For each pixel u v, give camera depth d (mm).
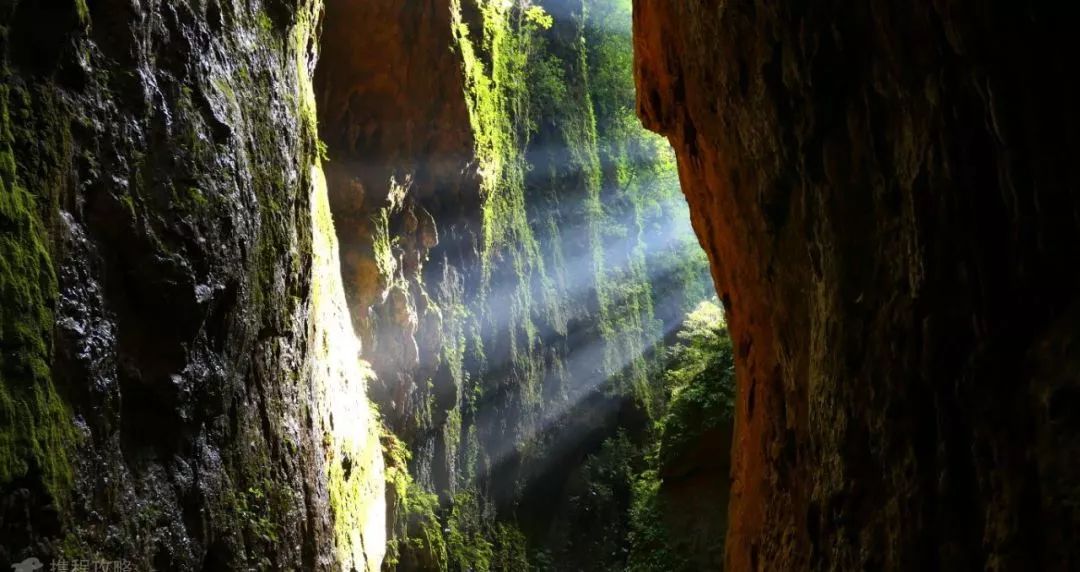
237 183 5590
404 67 13141
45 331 3613
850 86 4488
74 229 3994
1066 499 2990
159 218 4629
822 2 4504
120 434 4289
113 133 4363
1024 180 3289
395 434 13289
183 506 4770
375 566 10336
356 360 10938
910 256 3893
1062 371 3135
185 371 4781
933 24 3588
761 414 6785
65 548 3607
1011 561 3166
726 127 6523
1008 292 3402
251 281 5812
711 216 7852
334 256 10047
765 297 6348
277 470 6281
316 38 8836
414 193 13945
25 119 3684
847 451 4367
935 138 3682
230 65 5891
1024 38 3195
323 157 10531
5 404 3326
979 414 3434
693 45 6910
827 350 4660
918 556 3725
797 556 5438
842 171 4609
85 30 4137
